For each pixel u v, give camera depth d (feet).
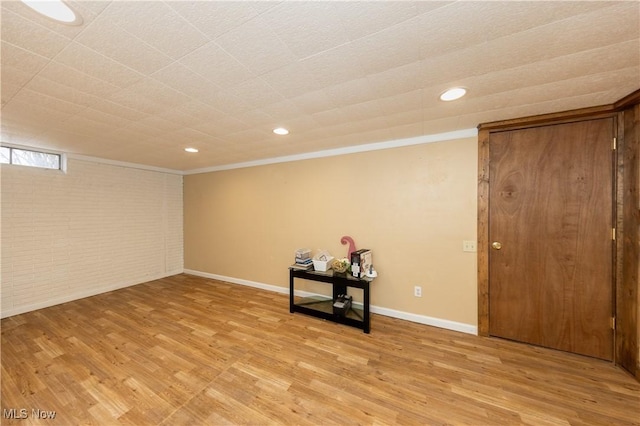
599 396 5.63
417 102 6.33
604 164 6.76
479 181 8.17
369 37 3.94
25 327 9.07
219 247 15.08
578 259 7.10
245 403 5.53
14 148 10.26
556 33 3.83
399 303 9.63
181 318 9.82
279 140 9.64
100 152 11.45
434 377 6.34
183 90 5.64
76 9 3.27
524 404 5.45
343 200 10.80
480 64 4.69
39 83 5.24
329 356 7.27
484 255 8.18
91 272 12.46
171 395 5.77
